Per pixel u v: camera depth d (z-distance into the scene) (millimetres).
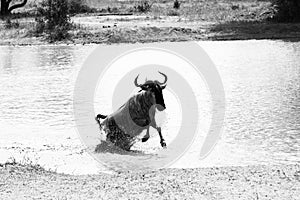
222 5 70562
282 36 45656
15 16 64375
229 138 14953
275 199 9336
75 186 10203
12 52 39906
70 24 48562
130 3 80500
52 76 27875
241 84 24219
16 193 9727
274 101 20359
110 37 44562
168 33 45500
